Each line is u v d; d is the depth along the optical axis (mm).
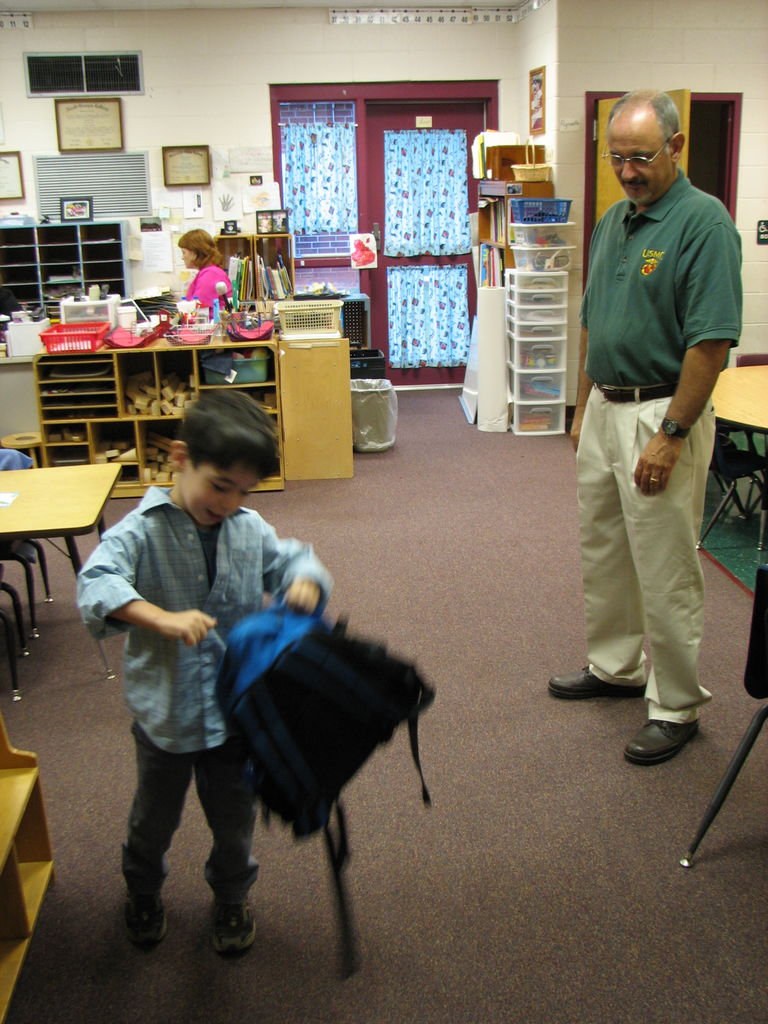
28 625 3539
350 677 1454
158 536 1566
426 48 7145
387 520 4641
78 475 3145
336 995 1783
